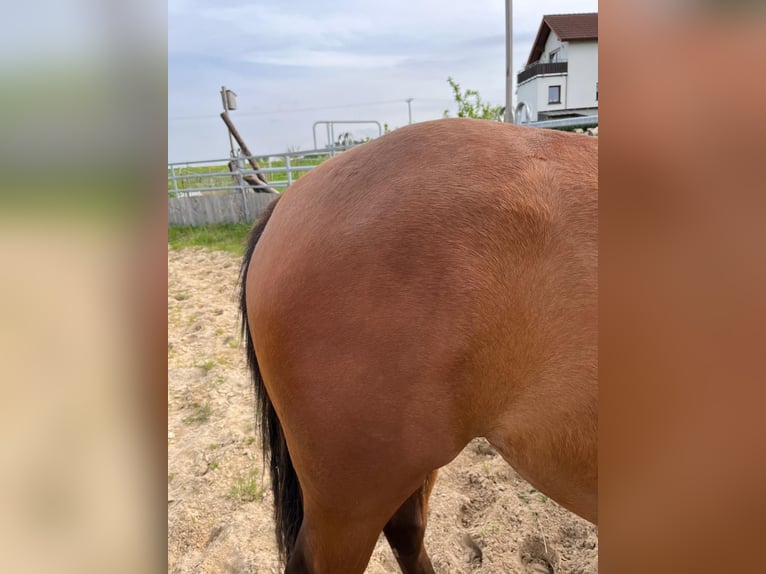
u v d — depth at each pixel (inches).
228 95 374.6
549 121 213.2
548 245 44.3
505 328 45.4
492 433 51.1
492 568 80.6
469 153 48.4
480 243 45.3
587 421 44.5
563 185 45.3
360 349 46.4
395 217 46.6
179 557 87.6
